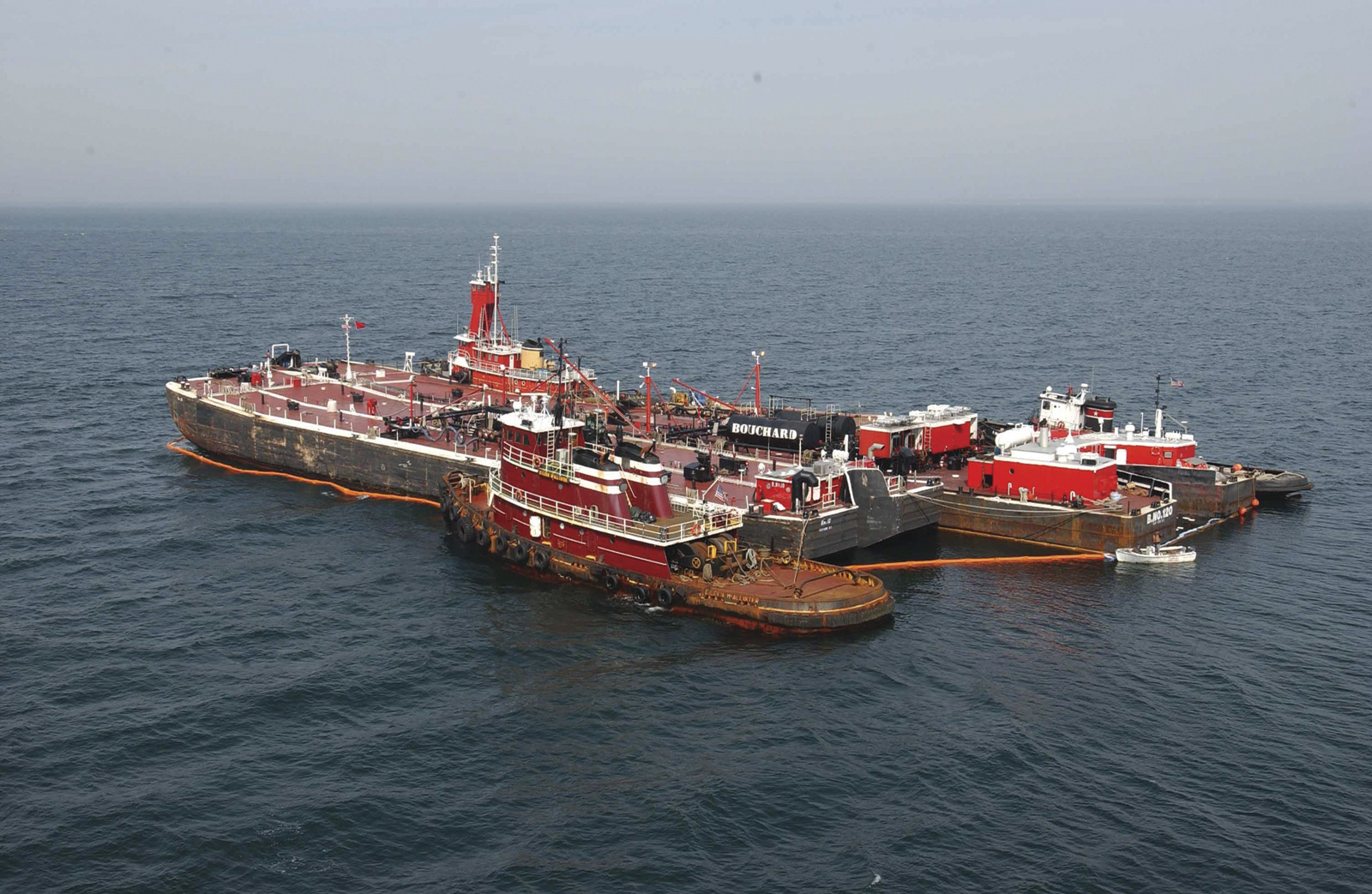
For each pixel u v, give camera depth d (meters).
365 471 112.94
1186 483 106.00
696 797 57.09
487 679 70.81
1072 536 97.19
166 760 60.00
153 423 139.12
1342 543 98.62
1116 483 102.81
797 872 51.16
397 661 73.12
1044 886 49.88
